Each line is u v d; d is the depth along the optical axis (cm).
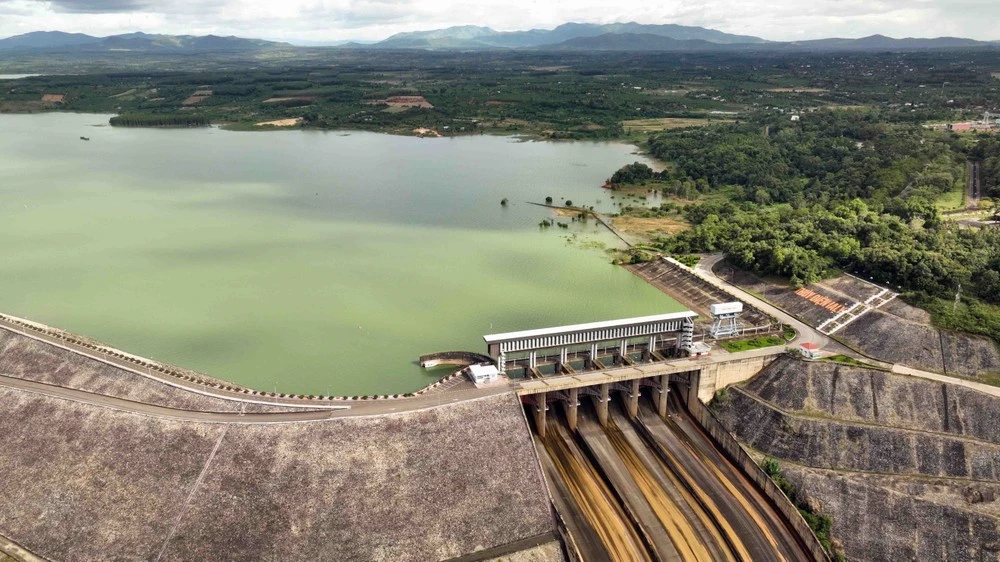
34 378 10519
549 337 11038
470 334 13925
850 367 10981
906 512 8819
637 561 8500
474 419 9412
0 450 9144
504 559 8088
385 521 8212
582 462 10331
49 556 7944
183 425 9119
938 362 10975
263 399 9769
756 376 11412
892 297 12812
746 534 8912
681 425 11206
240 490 8362
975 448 9419
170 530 8038
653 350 11838
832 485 9325
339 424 9062
